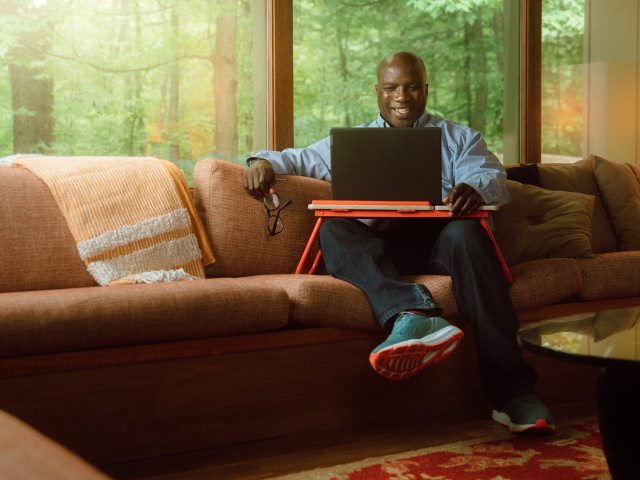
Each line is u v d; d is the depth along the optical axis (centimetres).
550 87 333
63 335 120
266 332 149
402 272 194
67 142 237
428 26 296
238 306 140
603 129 347
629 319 138
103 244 171
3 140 227
